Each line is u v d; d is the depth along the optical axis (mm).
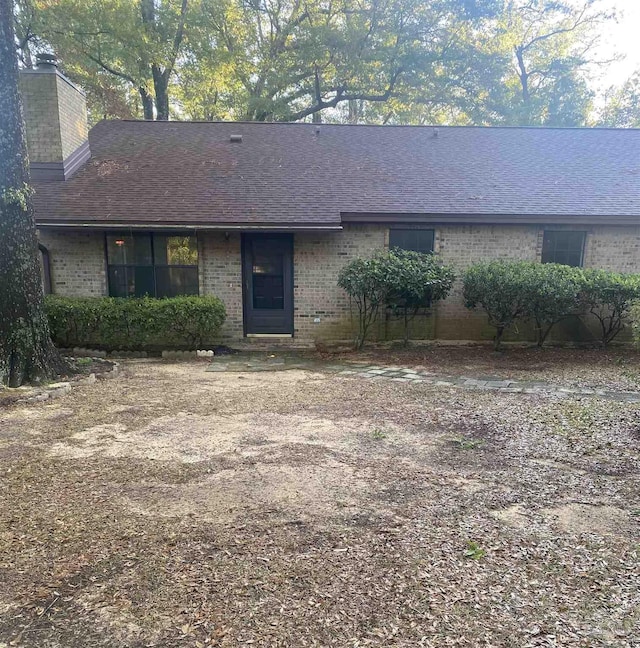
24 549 2482
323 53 19406
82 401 5508
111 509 2916
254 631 1908
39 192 9312
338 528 2705
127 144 11477
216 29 18578
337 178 10375
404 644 1839
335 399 5688
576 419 4785
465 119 23234
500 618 1985
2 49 5781
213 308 8789
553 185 10242
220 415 4973
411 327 9891
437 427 4594
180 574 2273
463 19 19328
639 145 12133
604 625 1948
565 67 24734
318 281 9719
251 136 12164
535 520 2812
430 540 2586
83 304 8609
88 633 1902
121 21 15688
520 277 8172
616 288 8391
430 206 9375
